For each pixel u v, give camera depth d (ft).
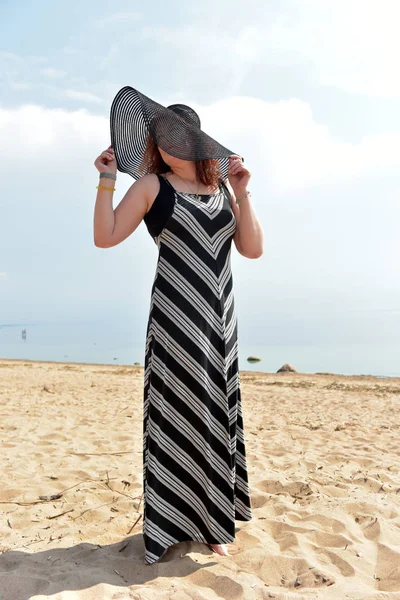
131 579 8.47
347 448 20.42
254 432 24.20
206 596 7.81
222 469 9.07
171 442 8.91
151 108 9.01
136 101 9.16
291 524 10.88
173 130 9.07
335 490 13.94
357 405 35.96
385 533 10.50
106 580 8.23
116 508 12.37
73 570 8.66
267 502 12.85
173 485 8.90
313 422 27.78
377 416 30.48
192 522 9.00
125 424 24.80
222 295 9.27
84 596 7.72
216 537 8.94
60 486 14.14
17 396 35.37
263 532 10.56
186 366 8.90
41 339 292.61
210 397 9.04
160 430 8.94
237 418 9.78
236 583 8.19
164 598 7.70
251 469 16.37
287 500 12.98
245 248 9.75
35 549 9.82
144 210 9.20
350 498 12.69
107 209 8.95
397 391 46.68
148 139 9.56
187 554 9.23
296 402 38.06
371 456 18.52
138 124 9.41
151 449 8.97
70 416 27.07
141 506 12.49
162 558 9.17
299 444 21.30
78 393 39.19
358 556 9.45
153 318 9.18
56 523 11.39
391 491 13.89
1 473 15.26
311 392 46.14
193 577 8.55
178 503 8.92
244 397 41.81
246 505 9.90
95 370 71.41
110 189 9.02
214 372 9.11
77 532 10.75
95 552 9.52
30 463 16.58
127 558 9.19
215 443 9.06
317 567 8.80
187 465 8.93
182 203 9.10
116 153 9.23
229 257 9.58
